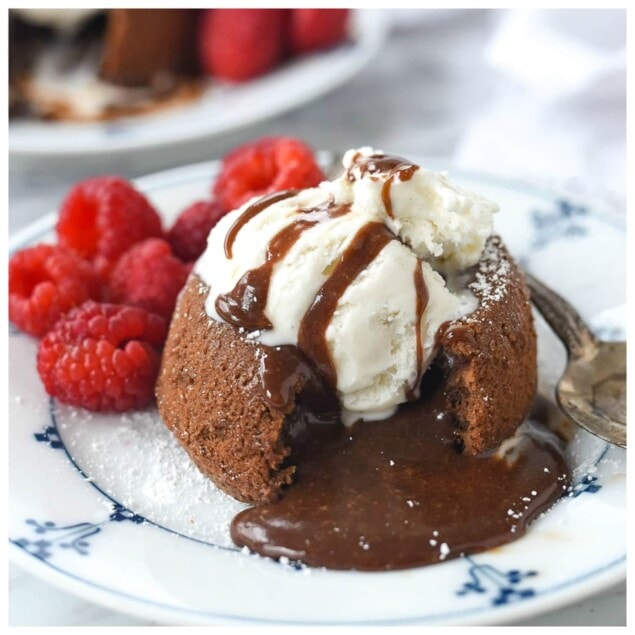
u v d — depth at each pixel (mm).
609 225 382
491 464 319
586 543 301
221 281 327
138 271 362
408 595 293
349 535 305
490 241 342
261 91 463
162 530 311
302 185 369
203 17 478
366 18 502
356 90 499
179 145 440
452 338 319
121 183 381
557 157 437
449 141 466
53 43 498
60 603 311
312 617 289
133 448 336
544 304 357
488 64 502
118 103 469
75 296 358
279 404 315
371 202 322
